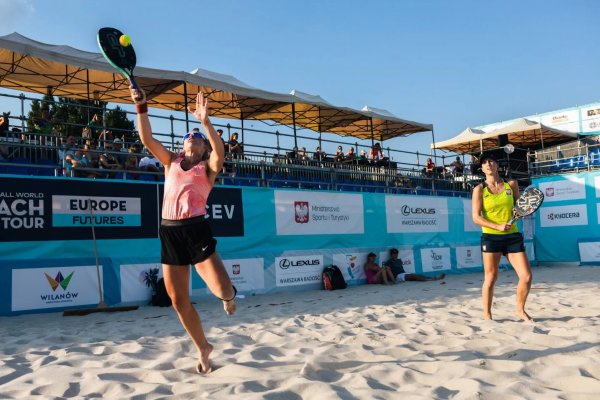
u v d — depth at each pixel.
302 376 3.47
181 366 4.13
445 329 5.49
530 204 5.49
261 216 12.00
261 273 11.77
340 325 6.20
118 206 10.03
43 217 9.20
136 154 10.87
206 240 3.50
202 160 3.62
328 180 14.92
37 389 3.46
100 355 4.78
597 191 18.31
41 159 10.74
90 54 11.26
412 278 14.09
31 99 10.35
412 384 3.31
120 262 9.90
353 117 18.33
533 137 26.44
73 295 9.32
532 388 3.01
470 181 18.78
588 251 18.28
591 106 25.66
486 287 5.97
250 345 5.20
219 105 16.25
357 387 3.20
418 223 15.38
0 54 11.72
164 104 15.86
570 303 7.38
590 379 3.14
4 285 8.70
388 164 17.70
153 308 9.43
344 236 13.47
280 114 17.92
